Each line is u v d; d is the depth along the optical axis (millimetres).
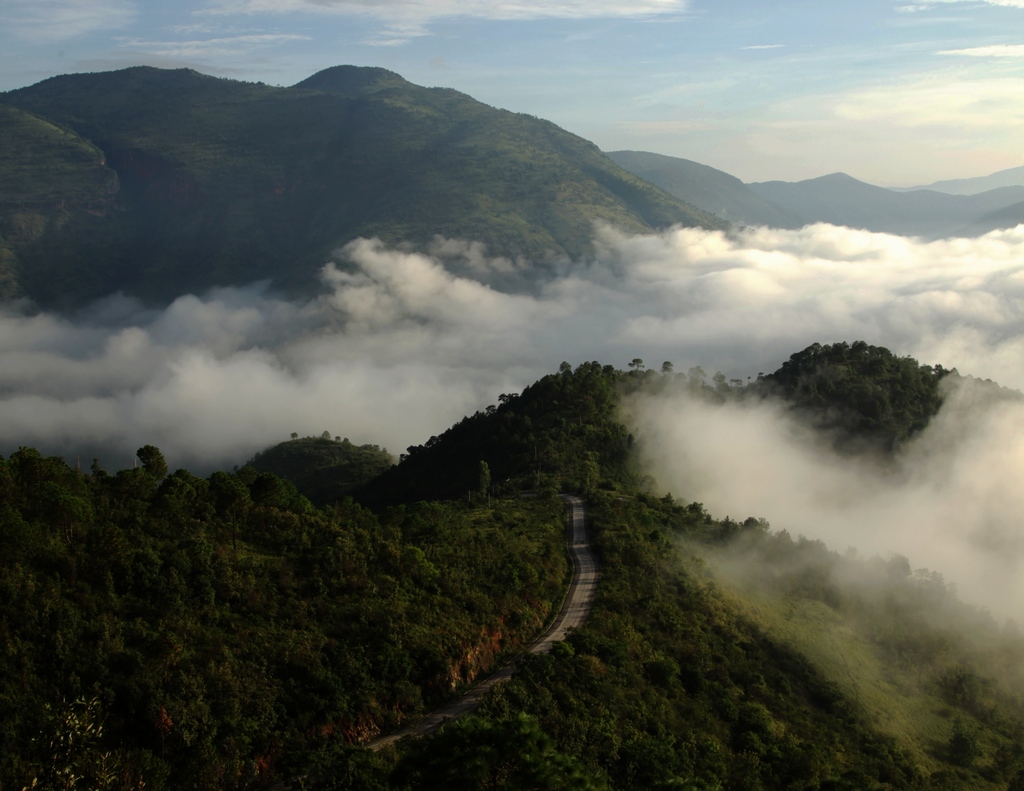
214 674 59281
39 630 57469
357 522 95125
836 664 103250
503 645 79188
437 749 44688
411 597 77688
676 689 82312
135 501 77938
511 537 107500
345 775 52031
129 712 54531
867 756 84688
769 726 81375
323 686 62000
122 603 63531
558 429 165000
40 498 67312
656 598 99625
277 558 77062
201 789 52719
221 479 84125
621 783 63500
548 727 66688
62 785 48062
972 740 95000
